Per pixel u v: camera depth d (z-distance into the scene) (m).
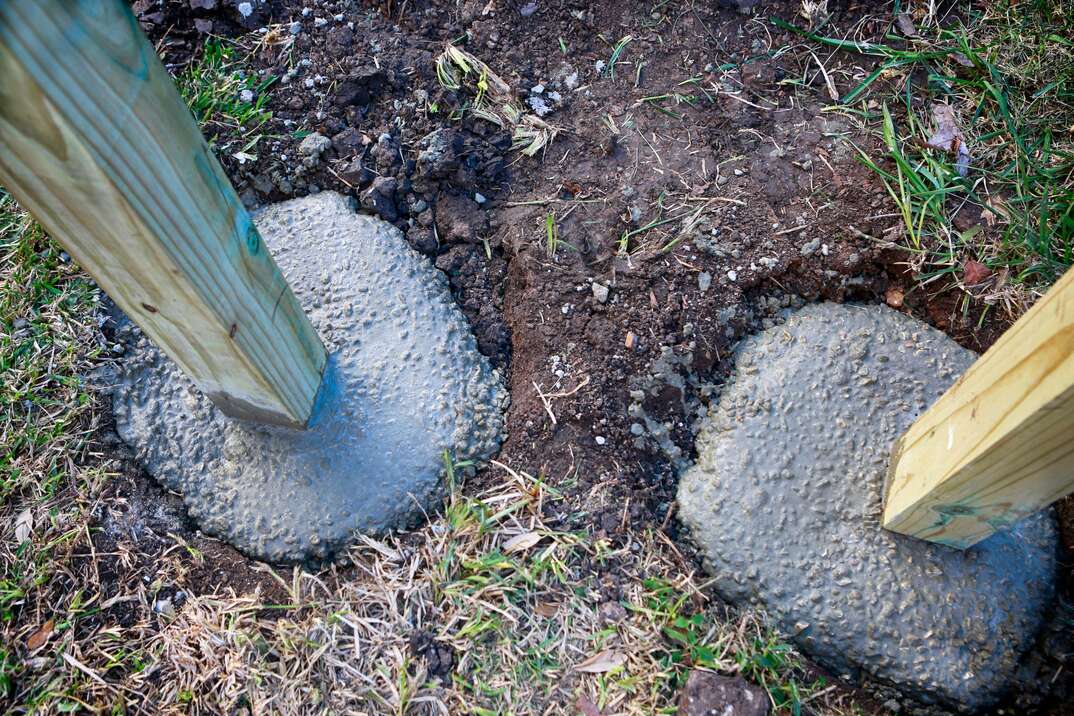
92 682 1.65
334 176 2.22
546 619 1.75
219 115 2.23
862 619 1.77
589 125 2.27
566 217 2.16
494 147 2.24
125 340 1.99
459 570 1.80
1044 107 2.28
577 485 1.91
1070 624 1.77
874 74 2.32
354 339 1.98
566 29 2.39
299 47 2.31
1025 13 2.39
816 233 2.13
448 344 2.02
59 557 1.75
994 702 1.75
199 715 1.64
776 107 2.30
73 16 0.96
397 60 2.29
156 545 1.81
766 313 2.11
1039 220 2.13
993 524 1.64
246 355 1.56
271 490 1.86
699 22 2.41
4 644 1.66
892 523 1.78
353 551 1.83
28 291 1.99
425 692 1.67
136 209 1.17
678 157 2.23
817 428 1.92
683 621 1.75
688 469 1.96
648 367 2.01
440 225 2.19
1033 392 1.29
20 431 1.84
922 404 1.93
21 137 1.04
